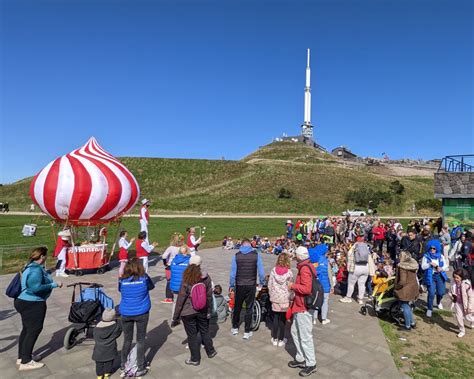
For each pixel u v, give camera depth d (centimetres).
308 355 516
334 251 1280
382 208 5578
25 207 5491
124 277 520
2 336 673
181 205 5506
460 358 592
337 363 562
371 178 7406
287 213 5119
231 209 5338
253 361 564
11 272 1298
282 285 614
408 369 547
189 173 7675
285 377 514
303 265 538
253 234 2609
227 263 1471
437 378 519
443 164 1748
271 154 10925
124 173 1374
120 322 534
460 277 698
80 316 607
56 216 1280
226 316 768
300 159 9956
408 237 1123
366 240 1936
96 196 1238
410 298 710
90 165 1267
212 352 574
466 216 1617
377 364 559
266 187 6581
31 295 533
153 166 7975
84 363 557
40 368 539
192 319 542
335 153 12238
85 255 1244
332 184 6794
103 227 1477
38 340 647
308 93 11906
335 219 2325
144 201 1468
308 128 12038
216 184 7069
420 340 671
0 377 512
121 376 511
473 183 1598
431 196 6353
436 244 839
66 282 1127
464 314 689
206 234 2580
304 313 527
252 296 658
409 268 712
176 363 555
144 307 521
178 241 907
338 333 696
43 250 550
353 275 919
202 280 555
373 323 759
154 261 1566
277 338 624
